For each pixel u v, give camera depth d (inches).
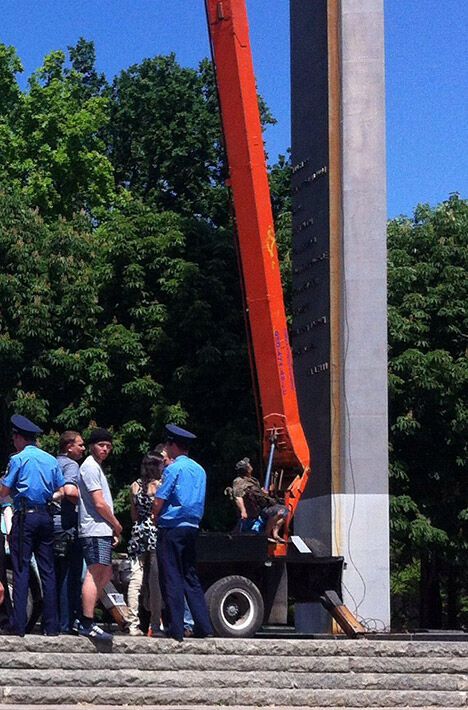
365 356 777.6
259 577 617.9
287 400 670.5
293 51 855.1
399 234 1149.1
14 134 1615.4
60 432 1086.4
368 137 794.2
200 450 1082.1
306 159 828.0
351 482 766.5
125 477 1051.9
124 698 450.6
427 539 1034.7
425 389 1047.0
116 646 493.0
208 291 1085.8
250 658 508.1
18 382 1061.1
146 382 1041.5
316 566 649.6
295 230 840.3
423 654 559.8
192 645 507.8
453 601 1325.0
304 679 501.4
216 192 1535.4
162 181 1608.0
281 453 671.1
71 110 1617.9
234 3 681.6
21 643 476.1
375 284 784.3
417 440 1083.3
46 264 1084.5
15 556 490.9
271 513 627.8
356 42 799.7
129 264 1095.0
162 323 1083.9
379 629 748.0
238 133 679.7
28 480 494.9
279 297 676.1
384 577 757.3
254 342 676.1
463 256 1106.1
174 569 510.0
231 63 681.0
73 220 1175.0
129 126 1664.6
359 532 761.0
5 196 1113.4
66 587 518.6
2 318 1049.5
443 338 1107.9
